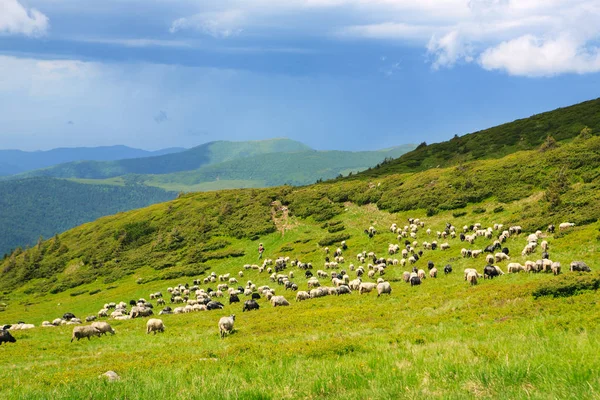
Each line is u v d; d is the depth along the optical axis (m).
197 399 9.16
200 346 23.83
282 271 66.69
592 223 46.25
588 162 66.94
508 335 15.69
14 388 13.20
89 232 120.25
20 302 85.25
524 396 7.53
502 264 40.28
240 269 74.75
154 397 9.57
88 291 82.62
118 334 31.17
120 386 10.58
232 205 107.25
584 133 79.12
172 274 78.38
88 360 21.47
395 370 10.18
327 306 34.19
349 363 11.73
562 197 58.41
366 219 82.38
